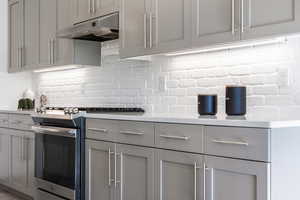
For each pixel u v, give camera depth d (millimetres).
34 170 3775
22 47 4793
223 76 2910
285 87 2502
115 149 2803
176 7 2785
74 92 4594
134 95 3730
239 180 1961
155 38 2959
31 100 4949
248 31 2307
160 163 2424
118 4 3334
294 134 1950
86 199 3096
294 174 1948
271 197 1841
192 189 2219
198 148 2176
